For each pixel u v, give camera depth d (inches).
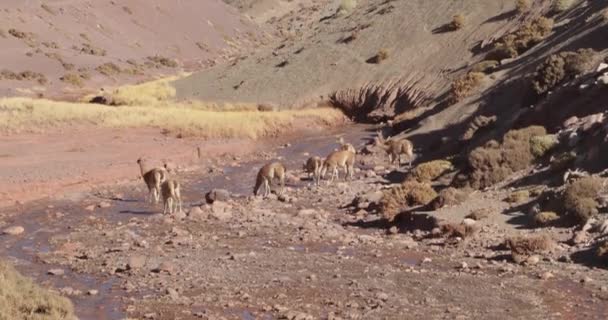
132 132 1843.0
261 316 671.1
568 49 1711.4
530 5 2289.6
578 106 1277.1
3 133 1754.4
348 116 2288.4
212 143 1781.5
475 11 2445.9
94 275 808.3
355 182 1344.7
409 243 924.6
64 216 1131.3
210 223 1053.8
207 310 686.5
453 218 980.6
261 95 2474.2
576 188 934.4
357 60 2487.7
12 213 1155.3
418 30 2509.8
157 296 730.2
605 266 791.1
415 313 676.7
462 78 1919.3
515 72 1814.7
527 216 968.9
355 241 943.0
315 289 749.3
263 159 1679.4
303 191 1272.1
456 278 778.2
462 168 1243.8
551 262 816.9
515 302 700.7
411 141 1690.5
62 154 1562.5
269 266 832.3
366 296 726.5
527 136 1201.4
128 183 1393.9
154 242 954.7
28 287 697.6
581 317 657.6
